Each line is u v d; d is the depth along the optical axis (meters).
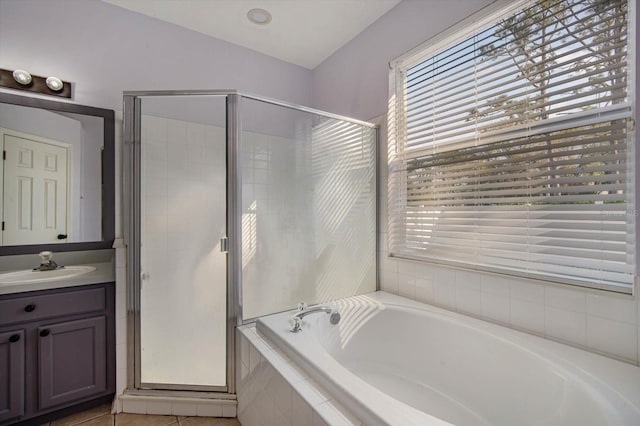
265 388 1.32
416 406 1.50
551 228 1.40
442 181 1.88
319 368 1.14
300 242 1.97
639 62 1.16
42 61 1.86
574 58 1.35
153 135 1.80
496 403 1.38
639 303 1.16
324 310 1.73
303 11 2.17
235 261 1.72
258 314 1.79
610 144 1.26
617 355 1.21
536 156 1.46
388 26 2.19
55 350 1.60
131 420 1.64
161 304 1.79
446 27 1.82
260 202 1.83
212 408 1.67
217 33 2.41
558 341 1.37
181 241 1.79
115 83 2.06
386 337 1.83
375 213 2.27
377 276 2.26
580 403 1.06
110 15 2.06
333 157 2.11
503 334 1.45
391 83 2.18
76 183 1.93
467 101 1.76
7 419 1.49
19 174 1.81
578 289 1.31
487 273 1.62
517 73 1.54
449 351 1.60
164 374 1.76
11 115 1.79
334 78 2.69
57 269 1.84
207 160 1.78
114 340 1.75
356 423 0.92
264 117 1.85
